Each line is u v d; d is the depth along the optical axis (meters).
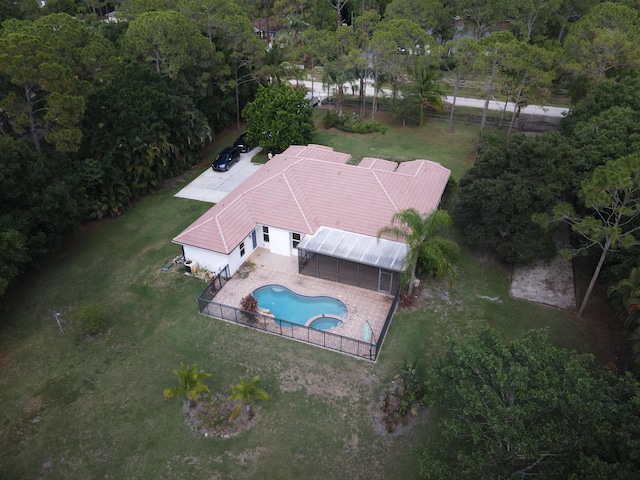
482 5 69.94
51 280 30.17
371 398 22.48
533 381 15.42
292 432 20.97
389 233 28.81
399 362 24.36
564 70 47.75
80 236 34.66
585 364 16.73
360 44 59.00
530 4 61.41
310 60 61.06
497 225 29.92
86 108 34.53
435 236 29.77
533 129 53.62
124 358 24.77
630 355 24.25
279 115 44.66
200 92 45.81
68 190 30.45
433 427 21.03
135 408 22.09
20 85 30.45
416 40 54.31
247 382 23.14
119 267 31.52
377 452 20.12
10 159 27.08
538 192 28.23
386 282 29.72
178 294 29.14
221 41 49.53
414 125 55.62
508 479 14.30
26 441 20.66
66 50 34.72
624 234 24.19
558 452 14.41
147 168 38.34
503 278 30.73
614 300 26.02
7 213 27.39
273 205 32.34
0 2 48.44
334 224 31.14
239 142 49.44
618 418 14.73
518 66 42.69
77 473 19.45
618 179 22.11
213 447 20.38
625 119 32.09
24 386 23.14
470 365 16.20
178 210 38.09
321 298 28.69
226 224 30.55
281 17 78.44
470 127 54.62
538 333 17.62
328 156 40.69
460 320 27.16
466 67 47.97
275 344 25.53
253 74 51.97
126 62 41.94
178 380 23.47
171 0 51.31
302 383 23.27
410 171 37.03
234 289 29.39
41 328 26.56
